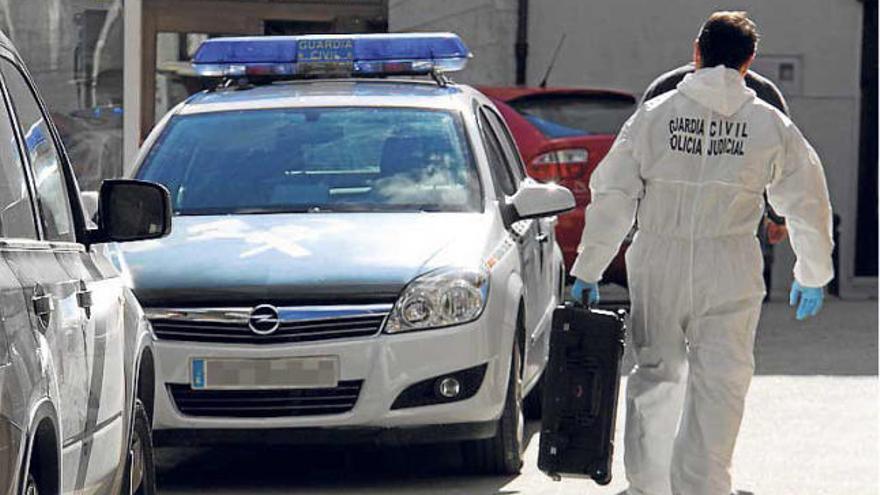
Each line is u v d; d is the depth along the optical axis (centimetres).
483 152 2483
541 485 2275
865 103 4903
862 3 4875
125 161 3947
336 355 2130
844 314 4388
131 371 1631
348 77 2719
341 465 2444
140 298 2155
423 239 2256
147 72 4756
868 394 3070
